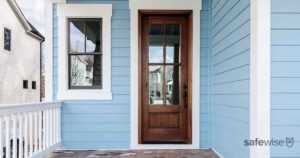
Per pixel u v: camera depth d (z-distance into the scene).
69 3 4.38
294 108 2.54
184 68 4.52
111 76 4.39
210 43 4.38
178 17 4.56
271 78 2.54
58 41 4.39
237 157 3.13
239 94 3.05
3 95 9.45
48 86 4.40
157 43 4.54
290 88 2.54
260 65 2.52
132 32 4.36
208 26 4.39
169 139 4.52
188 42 4.49
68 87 4.43
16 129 2.96
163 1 4.36
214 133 4.21
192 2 4.37
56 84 4.41
